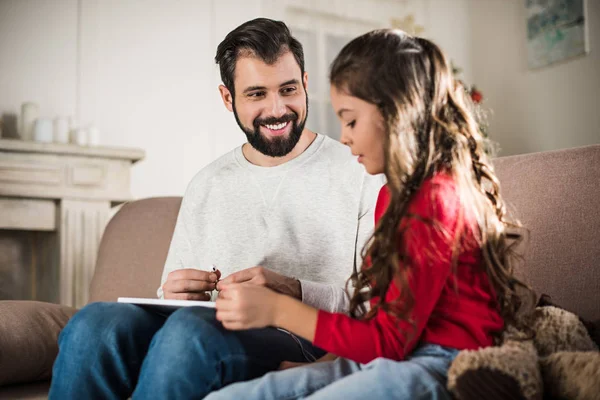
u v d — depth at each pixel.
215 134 3.66
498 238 1.07
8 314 1.58
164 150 3.50
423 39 1.12
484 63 4.55
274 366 1.13
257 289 1.05
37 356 1.57
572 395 0.93
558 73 4.09
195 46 3.63
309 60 3.98
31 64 3.19
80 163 2.96
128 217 2.01
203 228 1.64
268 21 1.57
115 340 1.13
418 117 1.05
